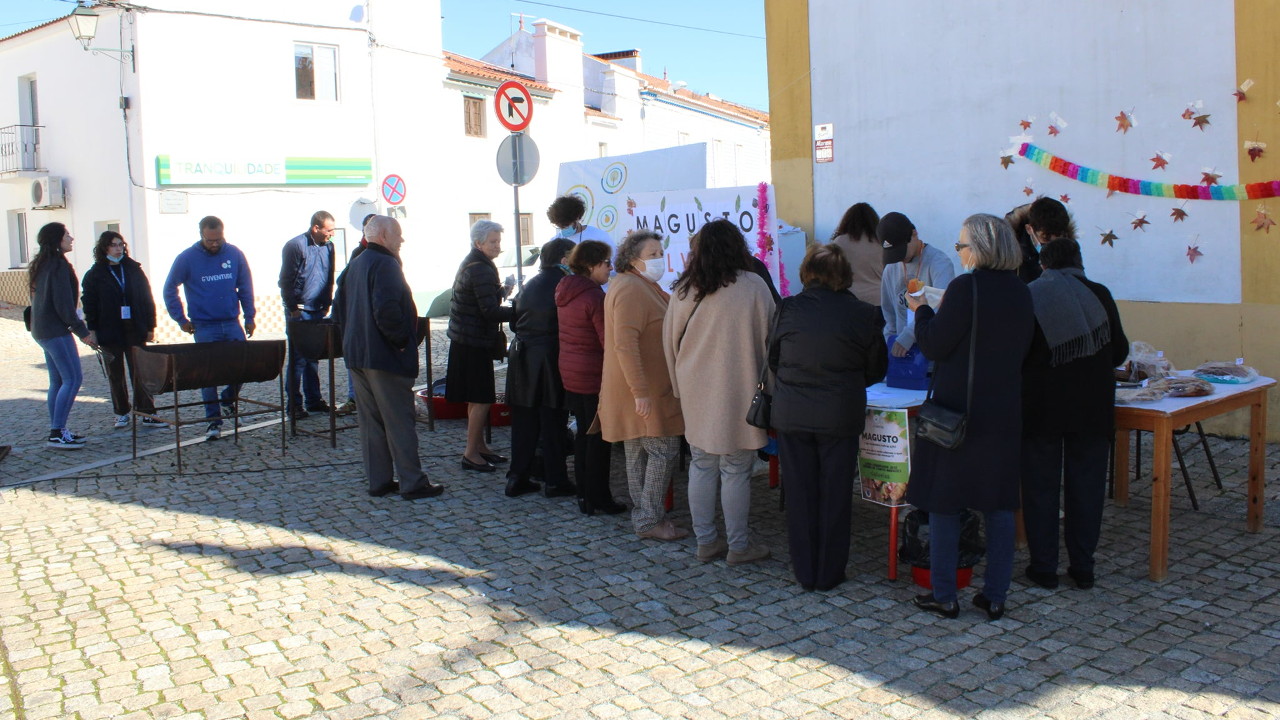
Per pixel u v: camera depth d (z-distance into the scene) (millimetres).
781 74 8555
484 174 23453
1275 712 3152
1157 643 3695
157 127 17484
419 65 21172
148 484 6449
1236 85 6234
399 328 5680
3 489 6355
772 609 4152
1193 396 4465
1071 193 7020
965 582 4305
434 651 3803
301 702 3398
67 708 3381
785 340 4184
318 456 7207
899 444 4332
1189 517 5188
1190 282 6578
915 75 7703
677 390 4652
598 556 4879
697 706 3314
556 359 5758
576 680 3531
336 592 4457
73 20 16172
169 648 3865
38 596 4449
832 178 8352
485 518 5562
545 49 25547
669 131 31406
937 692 3369
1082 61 6848
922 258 5645
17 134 20031
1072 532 4270
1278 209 6168
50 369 7590
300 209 19297
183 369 6734
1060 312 4020
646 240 4848
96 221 18812
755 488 6176
